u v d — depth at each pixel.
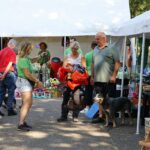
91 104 10.64
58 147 7.30
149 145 6.47
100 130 8.77
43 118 10.02
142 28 7.98
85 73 9.68
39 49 16.69
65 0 16.44
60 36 15.67
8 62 9.96
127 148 7.30
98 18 15.79
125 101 9.23
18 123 9.22
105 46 9.36
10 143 7.55
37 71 15.16
